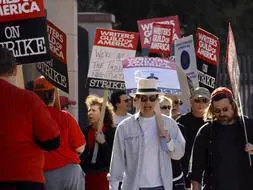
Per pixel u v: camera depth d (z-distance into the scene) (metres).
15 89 6.43
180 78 13.35
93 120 11.36
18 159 6.33
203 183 8.91
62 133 9.29
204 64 14.70
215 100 8.76
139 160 9.05
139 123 9.15
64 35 10.56
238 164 8.70
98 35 12.40
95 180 11.27
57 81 10.55
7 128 6.33
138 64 11.21
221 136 8.77
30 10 8.86
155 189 9.05
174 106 12.27
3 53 6.48
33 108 6.40
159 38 14.66
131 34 12.43
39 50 8.88
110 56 12.43
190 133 11.37
